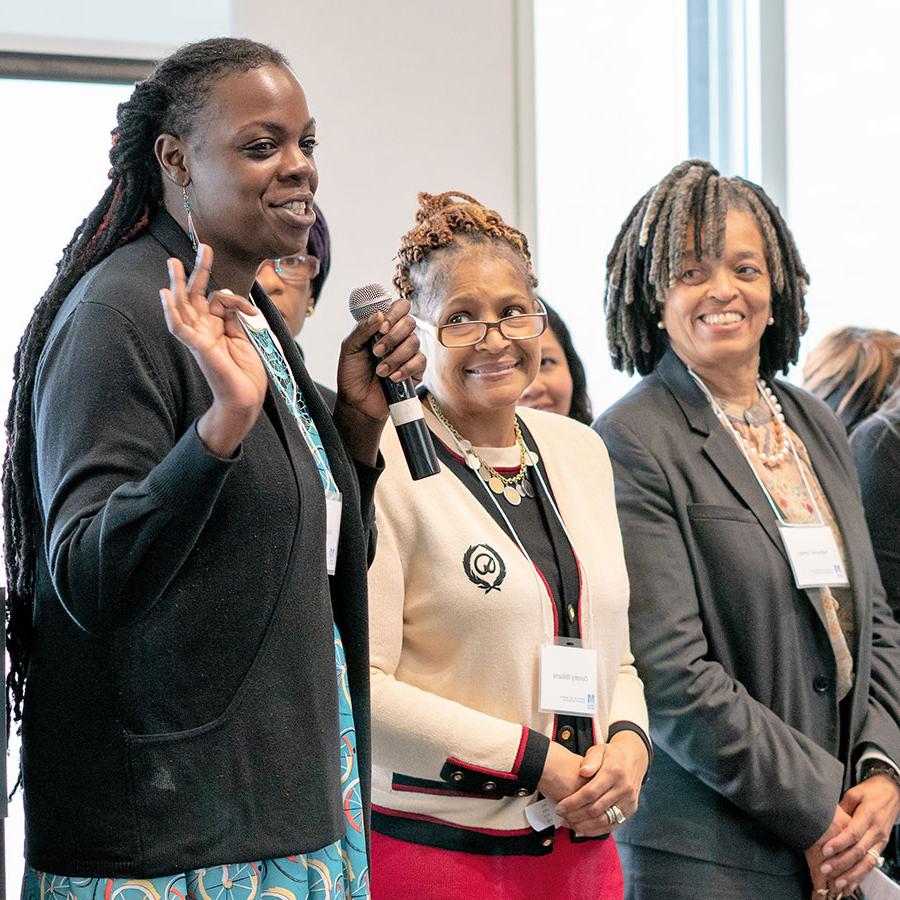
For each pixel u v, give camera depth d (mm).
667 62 5406
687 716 2684
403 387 2076
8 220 4496
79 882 1651
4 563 1853
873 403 3994
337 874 1825
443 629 2375
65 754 1654
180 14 4645
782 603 2793
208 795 1645
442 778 2312
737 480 2873
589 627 2439
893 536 3342
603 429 2936
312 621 1747
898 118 5637
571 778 2307
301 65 4672
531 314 2490
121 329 1640
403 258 2594
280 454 1750
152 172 1829
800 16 5555
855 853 2697
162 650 1636
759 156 5500
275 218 1755
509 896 2322
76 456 1579
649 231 3109
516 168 4984
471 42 4891
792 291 3154
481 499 2453
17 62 4508
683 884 2719
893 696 2922
